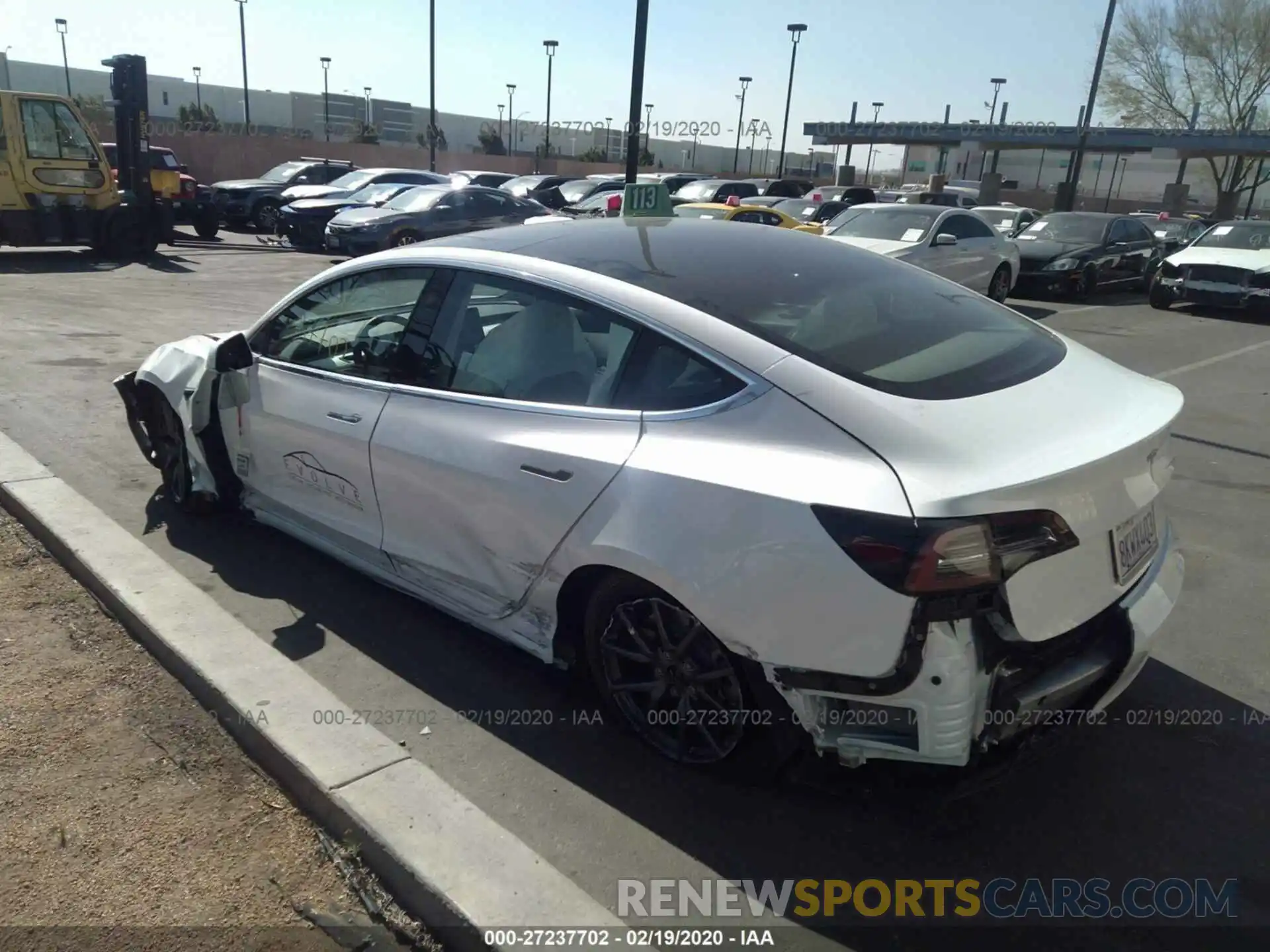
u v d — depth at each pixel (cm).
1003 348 307
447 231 1795
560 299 316
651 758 309
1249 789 304
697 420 275
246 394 422
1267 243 1531
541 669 362
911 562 229
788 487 248
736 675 277
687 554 265
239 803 280
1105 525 257
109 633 372
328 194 2123
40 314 1070
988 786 280
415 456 339
